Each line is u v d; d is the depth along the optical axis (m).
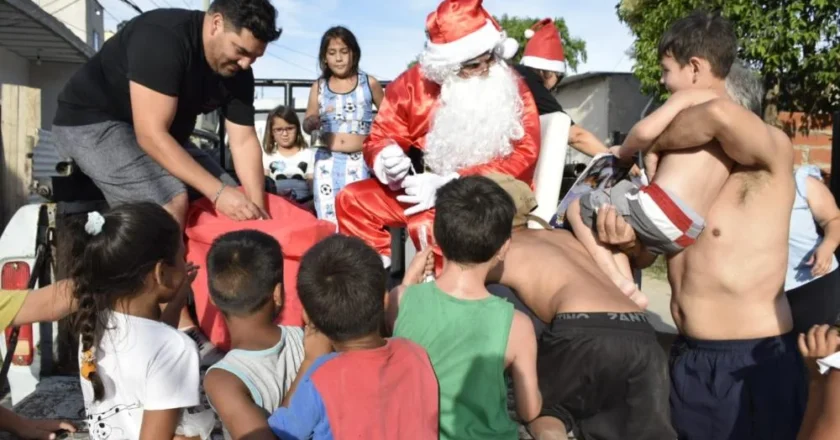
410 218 3.56
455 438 2.32
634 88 20.05
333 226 3.32
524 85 3.96
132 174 3.48
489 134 3.67
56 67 18.00
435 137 3.72
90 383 2.27
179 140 3.85
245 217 3.37
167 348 2.28
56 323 3.46
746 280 2.73
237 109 3.89
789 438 2.70
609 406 2.65
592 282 2.80
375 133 3.88
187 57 3.45
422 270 2.93
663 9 11.60
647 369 2.59
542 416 2.63
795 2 10.05
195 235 3.27
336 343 2.19
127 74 3.42
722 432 2.77
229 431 2.13
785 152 2.73
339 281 2.12
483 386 2.33
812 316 4.04
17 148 9.60
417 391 2.14
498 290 3.71
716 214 2.78
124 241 2.25
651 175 2.96
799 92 11.09
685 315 2.88
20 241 3.42
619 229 2.93
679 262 2.90
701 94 2.81
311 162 6.52
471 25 3.62
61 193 3.62
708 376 2.78
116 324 2.26
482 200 2.44
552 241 3.09
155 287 2.34
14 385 3.46
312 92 5.44
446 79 3.72
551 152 4.18
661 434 2.63
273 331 2.39
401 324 2.47
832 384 1.96
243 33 3.42
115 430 2.25
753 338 2.74
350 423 2.05
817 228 4.06
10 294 2.50
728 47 2.80
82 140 3.52
